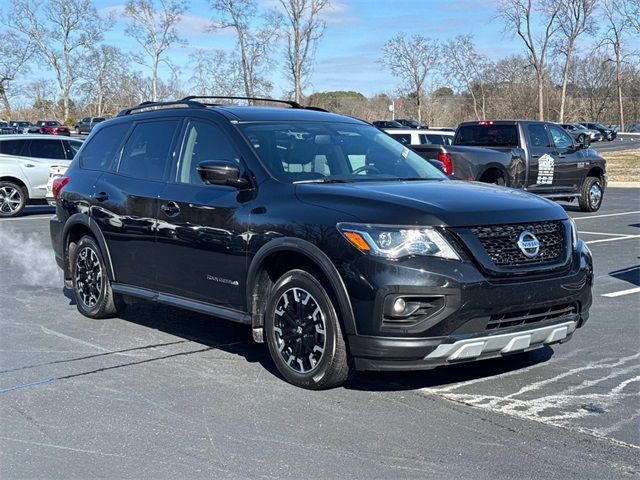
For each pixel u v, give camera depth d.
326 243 5.14
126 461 4.34
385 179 6.10
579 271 5.42
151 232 6.62
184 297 6.44
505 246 5.09
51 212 19.06
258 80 43.53
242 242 5.75
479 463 4.26
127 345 6.73
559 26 54.06
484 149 15.05
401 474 4.13
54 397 5.40
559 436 4.63
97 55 70.31
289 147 6.18
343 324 5.16
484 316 4.94
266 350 6.55
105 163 7.49
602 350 6.47
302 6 41.59
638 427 4.77
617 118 88.06
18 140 17.97
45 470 4.24
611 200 21.22
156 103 7.26
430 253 4.89
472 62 62.31
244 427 4.82
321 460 4.32
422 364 4.94
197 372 5.95
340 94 64.88
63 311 8.07
